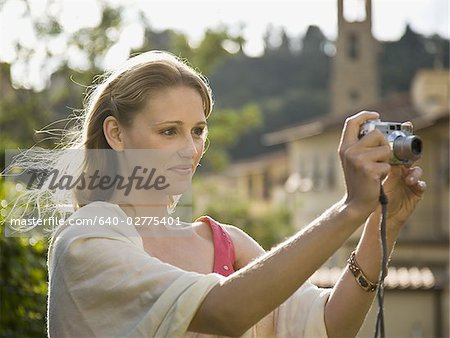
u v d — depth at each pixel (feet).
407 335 75.41
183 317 7.68
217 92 234.58
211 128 109.40
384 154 7.45
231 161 222.69
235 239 9.55
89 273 8.21
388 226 8.73
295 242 7.47
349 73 172.04
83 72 79.92
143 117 8.70
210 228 9.46
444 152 100.12
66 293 8.29
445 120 98.32
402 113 111.24
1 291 19.24
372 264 8.83
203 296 7.69
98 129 9.05
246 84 236.22
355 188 7.43
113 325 8.07
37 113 77.25
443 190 99.71
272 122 228.22
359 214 7.39
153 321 7.81
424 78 110.42
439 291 75.72
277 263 7.43
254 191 174.09
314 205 115.96
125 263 8.14
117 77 8.93
